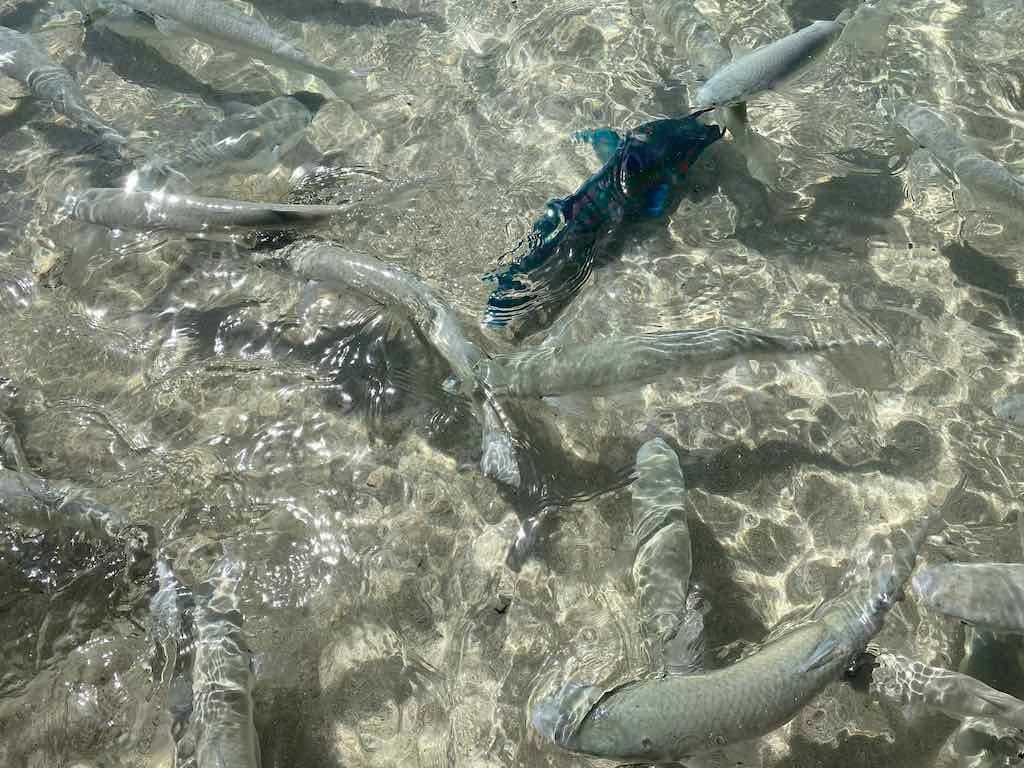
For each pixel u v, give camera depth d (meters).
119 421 1.11
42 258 1.27
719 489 1.04
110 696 0.90
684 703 0.73
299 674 0.92
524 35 1.55
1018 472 1.04
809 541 1.00
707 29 1.37
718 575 0.98
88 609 0.95
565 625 0.94
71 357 1.17
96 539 0.99
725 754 0.79
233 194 1.33
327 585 0.98
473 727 0.89
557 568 0.98
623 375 0.99
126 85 1.52
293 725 0.89
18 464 1.03
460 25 1.59
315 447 1.08
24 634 0.94
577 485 1.04
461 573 0.99
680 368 1.00
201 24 1.42
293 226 1.17
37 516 0.99
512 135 1.41
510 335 1.15
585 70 1.49
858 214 1.28
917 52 1.47
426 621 0.96
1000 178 1.13
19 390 1.14
